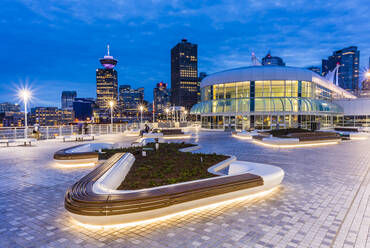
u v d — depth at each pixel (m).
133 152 11.45
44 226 4.74
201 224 4.77
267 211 5.44
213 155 11.55
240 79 40.12
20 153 14.60
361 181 8.02
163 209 4.84
